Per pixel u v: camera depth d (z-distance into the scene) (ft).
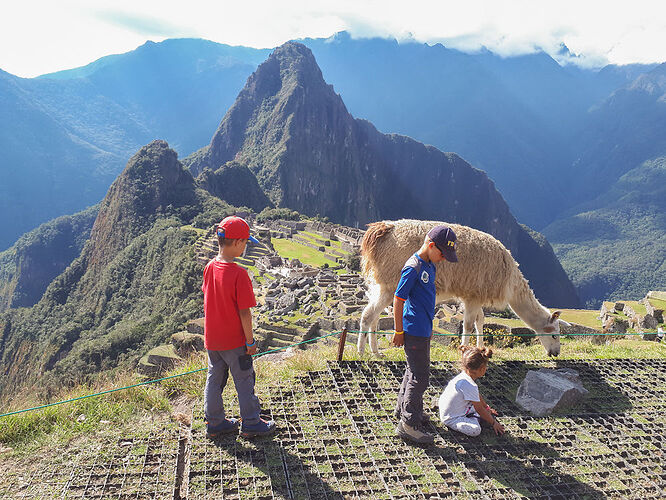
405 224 20.95
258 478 12.05
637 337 46.44
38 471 12.50
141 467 12.66
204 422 14.49
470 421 14.34
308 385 17.38
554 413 16.24
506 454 13.64
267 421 13.96
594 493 12.17
